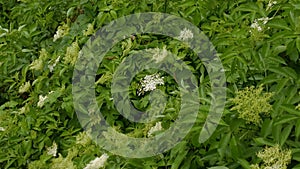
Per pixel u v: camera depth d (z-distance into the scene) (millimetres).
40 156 4910
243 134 3945
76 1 5770
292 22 3990
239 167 3930
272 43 4160
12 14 6871
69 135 5000
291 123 3818
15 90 6098
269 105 3818
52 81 5391
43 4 6172
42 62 5434
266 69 4102
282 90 3969
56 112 5113
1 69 6016
